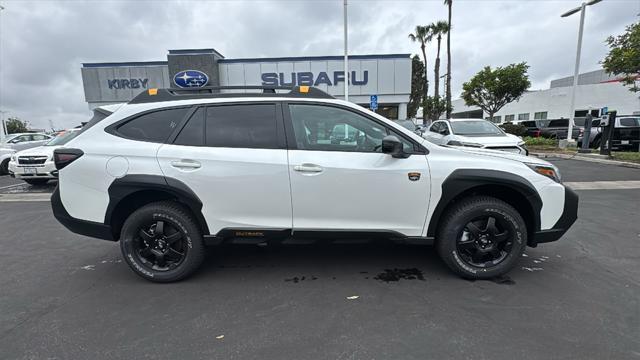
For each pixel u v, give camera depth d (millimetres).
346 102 3244
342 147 3164
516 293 3023
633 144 15758
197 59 20703
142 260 3316
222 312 2781
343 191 3107
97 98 21750
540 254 3900
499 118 42312
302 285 3242
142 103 3311
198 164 3094
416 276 3396
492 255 3287
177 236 3270
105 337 2457
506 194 3385
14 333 2512
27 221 5723
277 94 3293
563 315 2662
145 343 2387
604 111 13641
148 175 3100
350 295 3039
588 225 4945
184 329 2551
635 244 4188
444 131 10398
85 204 3211
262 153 3107
